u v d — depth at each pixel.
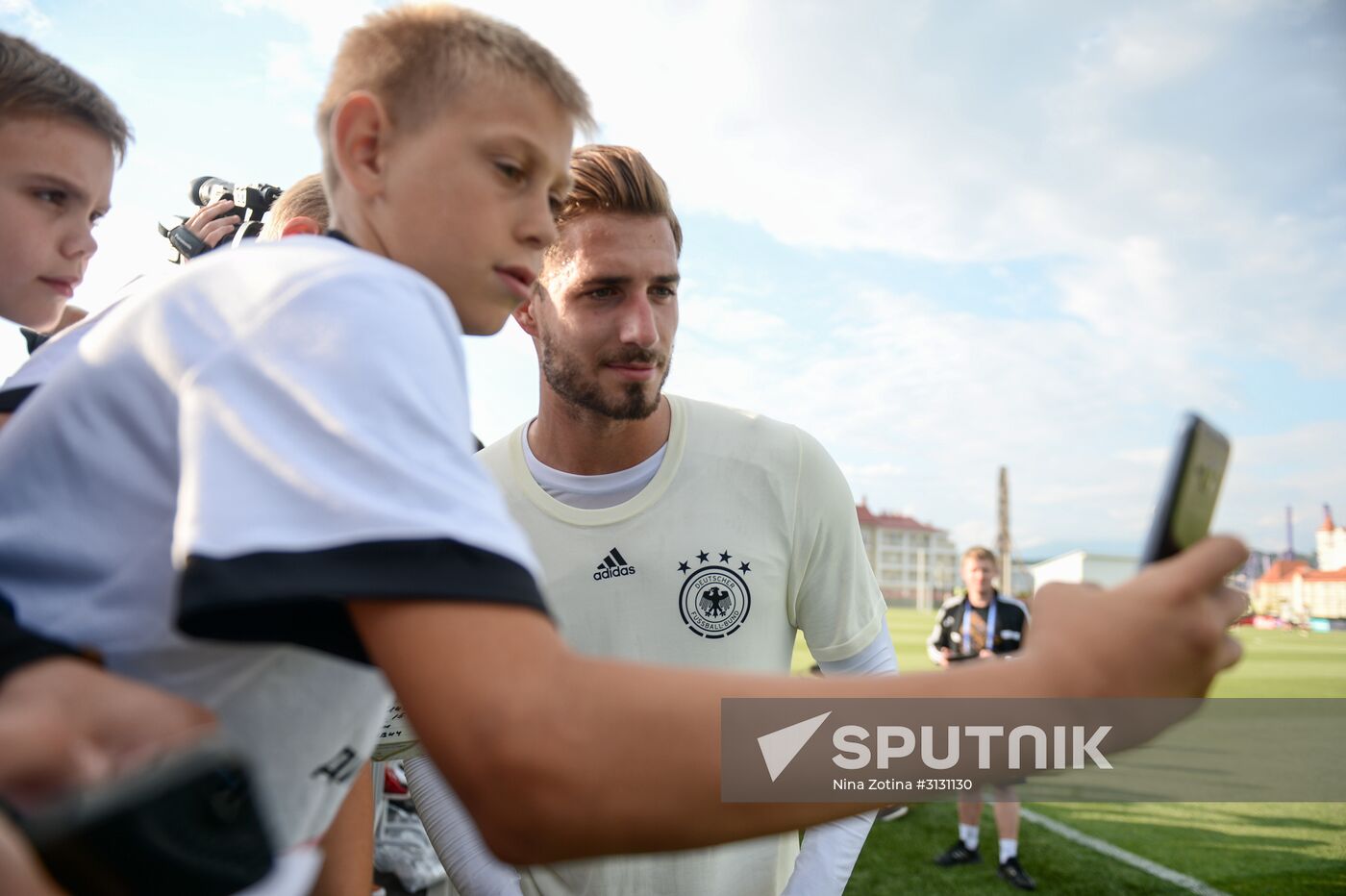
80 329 0.86
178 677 0.65
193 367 0.60
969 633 6.61
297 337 0.59
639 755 0.51
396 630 0.52
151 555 0.63
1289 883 5.11
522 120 0.77
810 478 1.78
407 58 0.77
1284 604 80.62
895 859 5.61
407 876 3.27
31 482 0.66
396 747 1.57
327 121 0.83
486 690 0.50
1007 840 5.18
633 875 1.62
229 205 2.18
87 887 0.39
